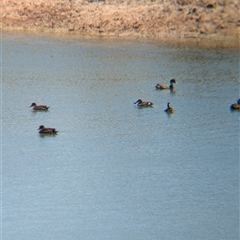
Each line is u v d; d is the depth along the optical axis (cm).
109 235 4144
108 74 6606
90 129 5425
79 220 4253
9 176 4716
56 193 4519
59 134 5338
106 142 5206
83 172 4769
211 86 6331
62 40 7612
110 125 5506
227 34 7675
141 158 4962
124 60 6988
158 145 5169
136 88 6278
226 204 4425
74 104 5916
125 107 5872
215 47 7394
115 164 4881
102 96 6088
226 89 6253
